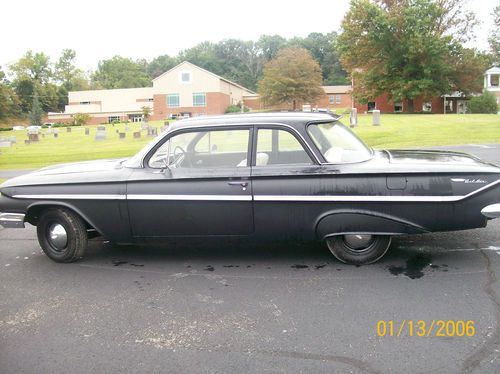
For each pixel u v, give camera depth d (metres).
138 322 3.80
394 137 19.80
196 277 4.74
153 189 4.91
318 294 4.17
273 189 4.66
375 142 18.61
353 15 42.59
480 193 4.37
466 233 5.77
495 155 12.75
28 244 6.22
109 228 5.10
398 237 5.70
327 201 4.58
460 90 44.66
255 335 3.50
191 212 4.86
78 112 73.38
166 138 5.01
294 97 61.22
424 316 3.67
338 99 73.38
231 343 3.40
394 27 40.94
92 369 3.14
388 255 5.09
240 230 4.83
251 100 78.56
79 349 3.41
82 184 5.11
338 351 3.23
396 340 3.34
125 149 21.86
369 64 44.19
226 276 4.72
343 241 4.80
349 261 4.84
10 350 3.44
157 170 4.97
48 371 3.14
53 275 4.97
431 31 42.28
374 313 3.76
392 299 4.00
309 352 3.23
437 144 16.84
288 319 3.73
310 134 4.72
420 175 4.43
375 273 4.60
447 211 4.43
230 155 4.88
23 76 96.75
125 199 4.98
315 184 4.59
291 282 4.48
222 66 123.81
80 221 5.25
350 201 4.54
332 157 4.68
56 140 32.44
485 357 3.08
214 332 3.58
